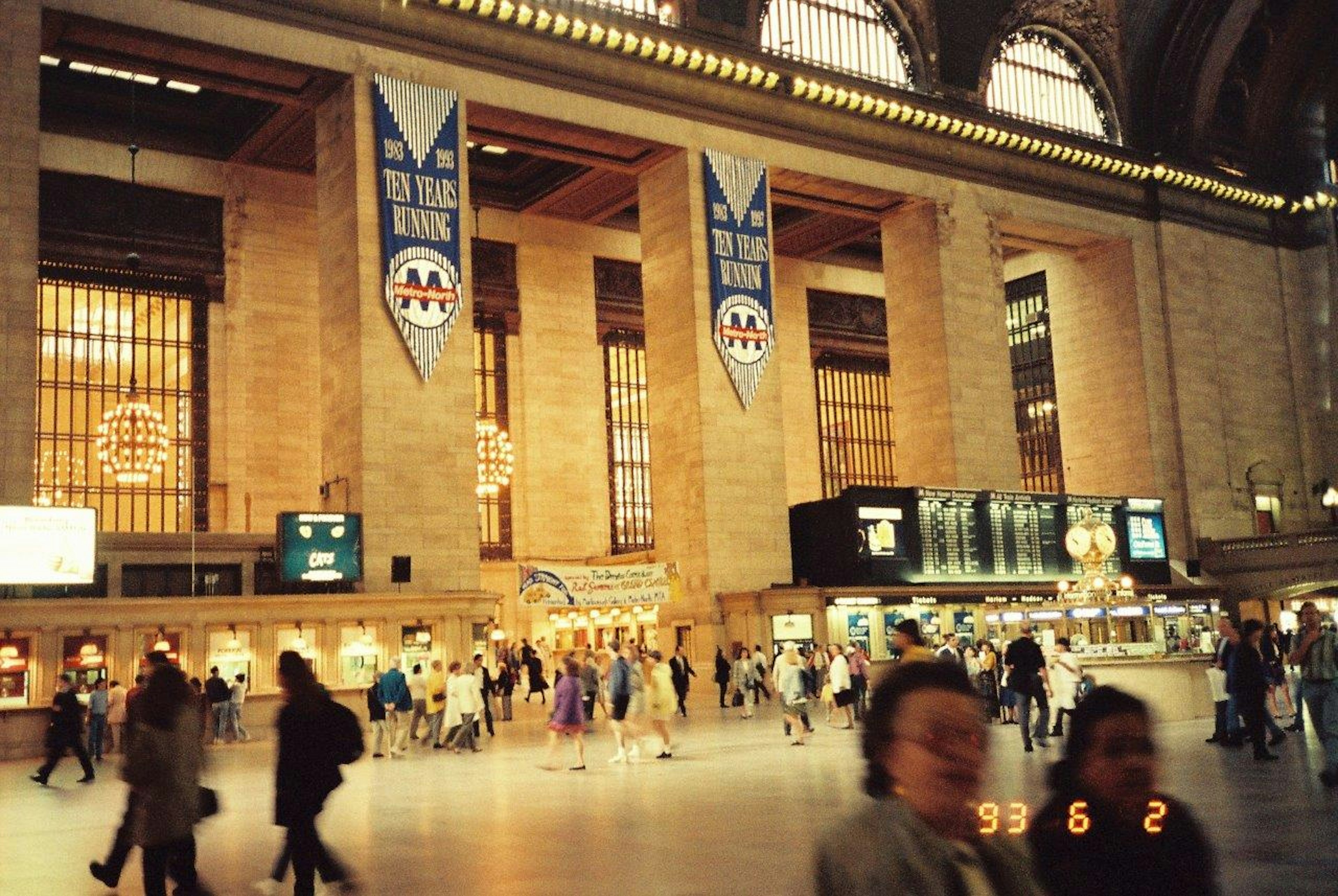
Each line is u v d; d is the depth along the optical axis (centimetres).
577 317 4497
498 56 3491
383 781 1780
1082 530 2797
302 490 3847
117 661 2630
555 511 4322
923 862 278
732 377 3797
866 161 4206
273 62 3181
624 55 3709
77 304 3644
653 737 2391
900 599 3772
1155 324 4919
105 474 3562
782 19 4094
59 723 1927
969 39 4450
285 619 2867
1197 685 2262
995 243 4497
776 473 3850
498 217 4388
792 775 1634
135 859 1151
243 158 3862
